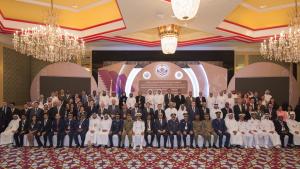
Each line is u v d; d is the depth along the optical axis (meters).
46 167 6.39
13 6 8.53
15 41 8.49
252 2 8.63
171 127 8.80
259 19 9.89
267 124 8.94
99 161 6.92
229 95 10.66
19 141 8.71
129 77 12.69
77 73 11.86
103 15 9.47
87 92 11.80
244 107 9.65
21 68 12.26
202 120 9.20
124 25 9.09
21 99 12.25
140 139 8.57
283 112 9.71
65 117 9.01
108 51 12.84
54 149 8.28
